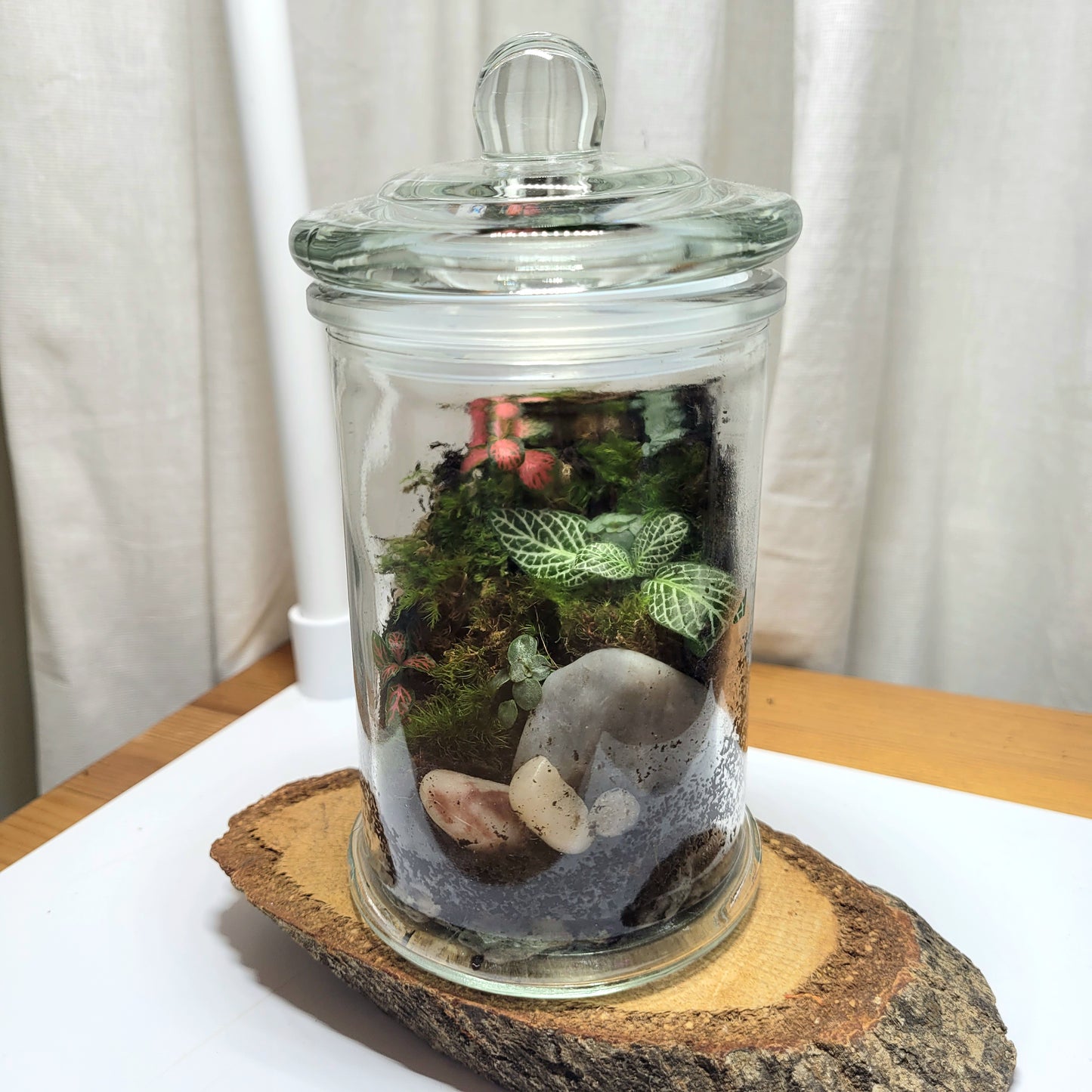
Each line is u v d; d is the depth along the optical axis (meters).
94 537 0.51
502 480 0.25
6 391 0.47
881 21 0.40
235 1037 0.31
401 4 0.49
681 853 0.29
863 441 0.48
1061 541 0.49
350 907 0.32
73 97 0.44
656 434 0.26
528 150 0.29
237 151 0.48
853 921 0.31
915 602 0.53
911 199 0.47
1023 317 0.47
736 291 0.27
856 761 0.43
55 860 0.38
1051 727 0.45
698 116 0.44
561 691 0.26
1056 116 0.44
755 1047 0.27
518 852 0.28
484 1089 0.29
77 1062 0.30
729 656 0.29
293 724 0.47
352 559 0.31
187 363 0.49
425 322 0.26
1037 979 0.32
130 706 0.54
